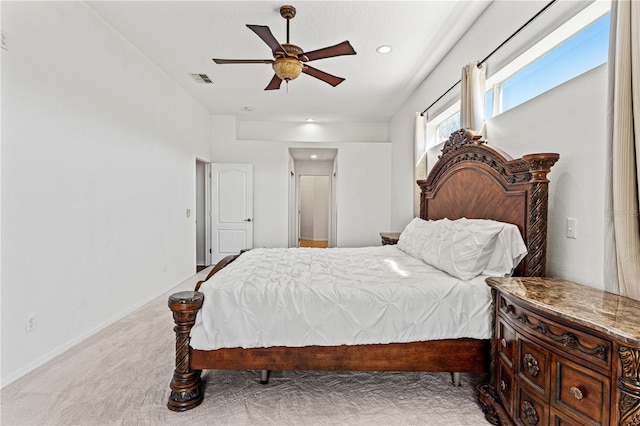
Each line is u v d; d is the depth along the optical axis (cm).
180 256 459
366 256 297
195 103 517
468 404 185
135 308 343
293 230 762
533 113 213
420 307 184
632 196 134
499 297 170
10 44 205
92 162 279
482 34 277
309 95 495
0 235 200
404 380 211
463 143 274
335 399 190
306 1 264
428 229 283
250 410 179
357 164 625
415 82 440
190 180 497
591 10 175
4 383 199
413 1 263
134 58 341
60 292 244
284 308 183
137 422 167
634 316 114
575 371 116
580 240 177
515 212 208
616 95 137
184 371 182
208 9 276
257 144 612
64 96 248
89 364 226
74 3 258
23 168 214
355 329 183
